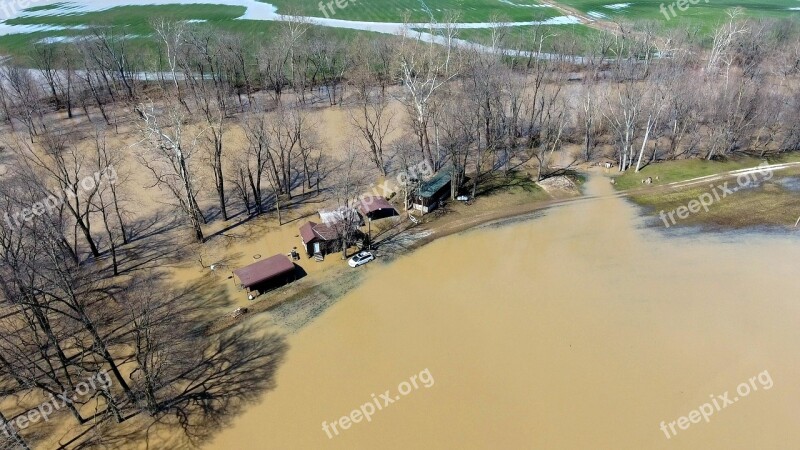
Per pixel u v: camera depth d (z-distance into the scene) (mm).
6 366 48656
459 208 84875
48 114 113750
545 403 51719
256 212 82875
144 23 163625
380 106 111000
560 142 105625
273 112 107375
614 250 74875
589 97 99875
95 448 47094
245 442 47844
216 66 127562
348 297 65750
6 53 140375
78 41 128500
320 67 137000
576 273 70125
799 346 58188
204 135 93188
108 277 67938
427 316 62750
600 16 177375
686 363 56062
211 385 53500
